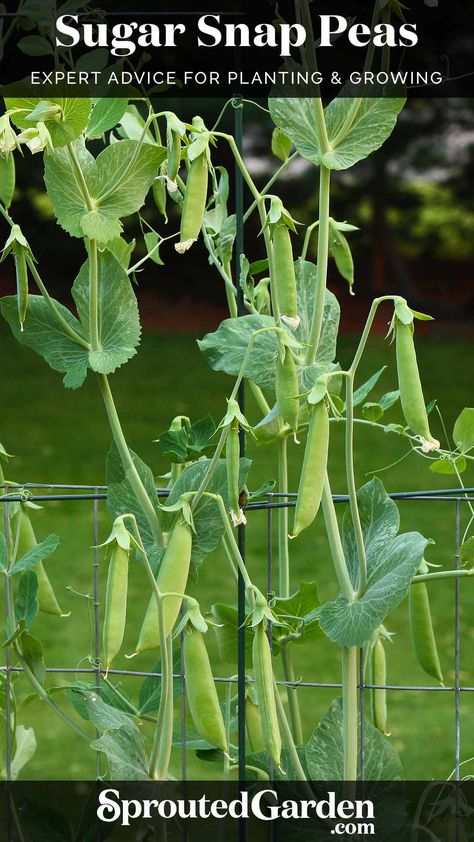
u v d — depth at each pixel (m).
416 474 4.00
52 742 2.01
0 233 7.38
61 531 3.23
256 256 6.90
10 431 4.85
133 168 1.26
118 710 1.35
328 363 1.34
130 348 1.28
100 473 4.12
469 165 8.05
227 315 7.80
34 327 1.30
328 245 1.33
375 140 1.26
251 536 3.19
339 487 3.86
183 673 1.35
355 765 1.30
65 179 1.25
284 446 1.39
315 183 7.69
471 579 2.89
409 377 1.22
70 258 7.56
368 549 1.29
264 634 1.24
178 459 1.38
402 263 8.35
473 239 8.30
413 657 2.38
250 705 1.41
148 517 1.31
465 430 1.34
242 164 1.29
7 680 1.39
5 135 1.21
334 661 2.32
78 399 5.52
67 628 2.53
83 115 1.23
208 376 6.05
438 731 2.03
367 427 4.74
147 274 8.00
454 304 7.80
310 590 1.35
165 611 1.27
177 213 7.40
